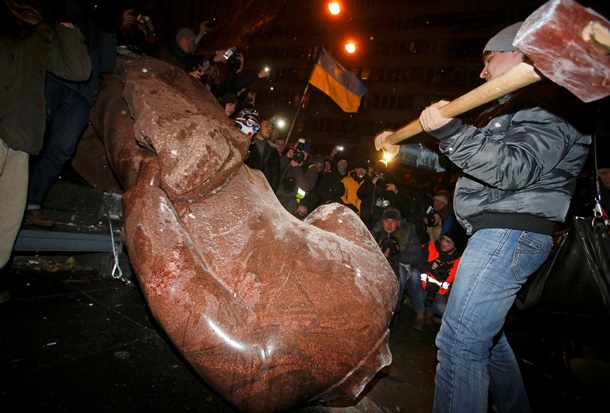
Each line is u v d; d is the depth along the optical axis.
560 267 1.57
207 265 1.41
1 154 1.84
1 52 1.80
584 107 1.38
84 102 2.36
